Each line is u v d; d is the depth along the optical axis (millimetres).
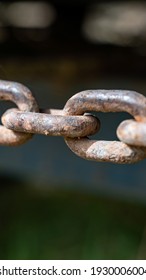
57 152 2656
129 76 2631
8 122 1287
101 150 1214
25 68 2664
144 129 1102
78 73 2650
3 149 2842
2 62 2664
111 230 3506
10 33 3334
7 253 3258
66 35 3510
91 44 3256
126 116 2371
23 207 3945
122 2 3678
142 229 3502
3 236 3477
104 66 2717
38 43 3162
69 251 3256
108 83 2648
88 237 3414
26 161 2770
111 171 2557
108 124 2426
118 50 3025
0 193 4242
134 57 2811
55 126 1227
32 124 1248
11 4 3908
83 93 1214
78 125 1218
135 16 5098
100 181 2594
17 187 4383
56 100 2635
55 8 3590
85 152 1230
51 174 2709
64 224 3633
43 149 2697
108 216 3752
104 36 3941
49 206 3961
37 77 2670
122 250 3223
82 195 4211
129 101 1147
